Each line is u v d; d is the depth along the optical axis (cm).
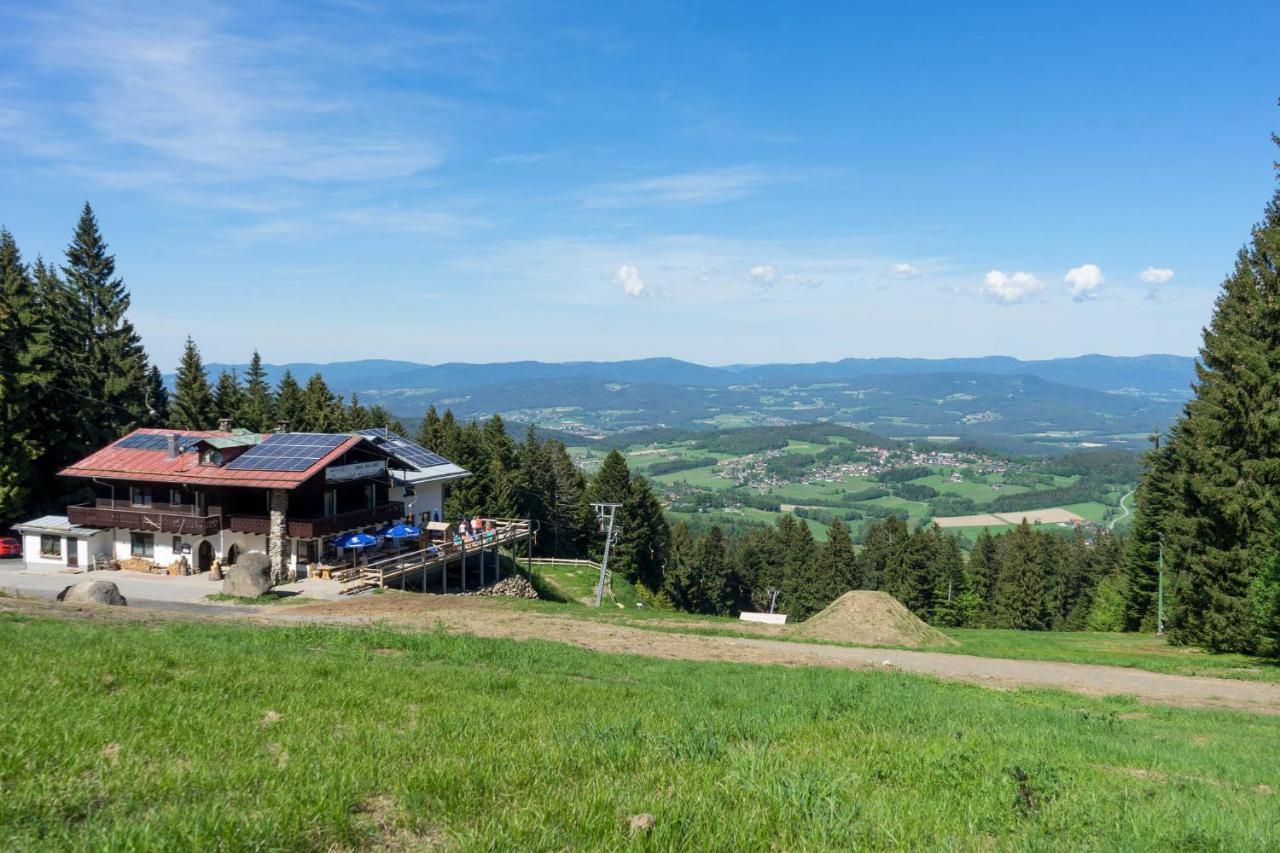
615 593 7106
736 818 582
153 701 895
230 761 671
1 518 5306
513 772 682
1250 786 1060
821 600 11812
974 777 827
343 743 757
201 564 4566
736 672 2161
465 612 3438
